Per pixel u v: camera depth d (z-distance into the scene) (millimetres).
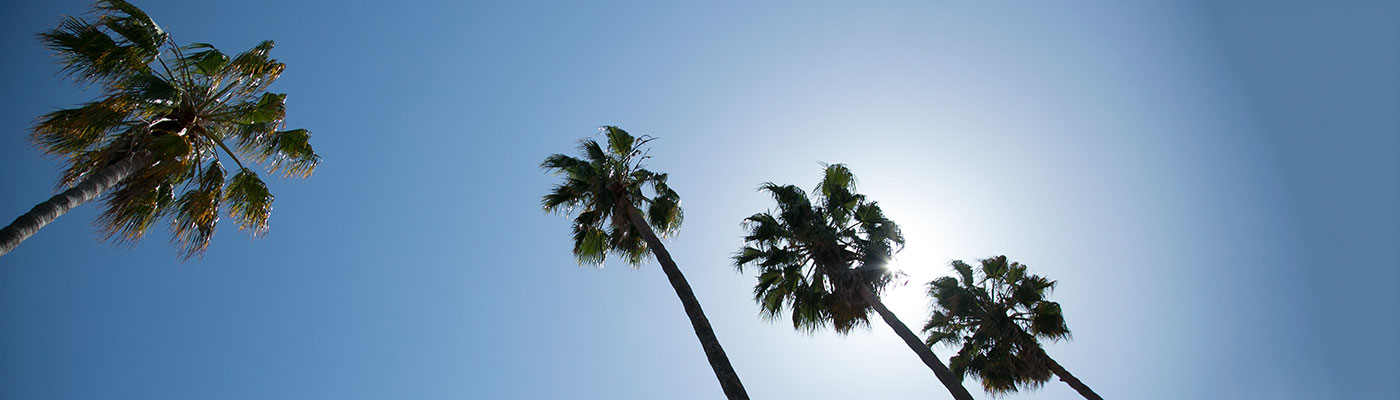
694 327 12719
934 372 16000
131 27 11625
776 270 18844
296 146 13703
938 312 22281
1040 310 20781
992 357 20641
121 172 10844
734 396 11164
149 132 11672
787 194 19219
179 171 12094
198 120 12516
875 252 17875
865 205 19172
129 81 11203
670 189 18938
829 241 18031
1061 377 20828
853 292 17422
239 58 12938
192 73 12453
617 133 18234
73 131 11094
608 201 16672
